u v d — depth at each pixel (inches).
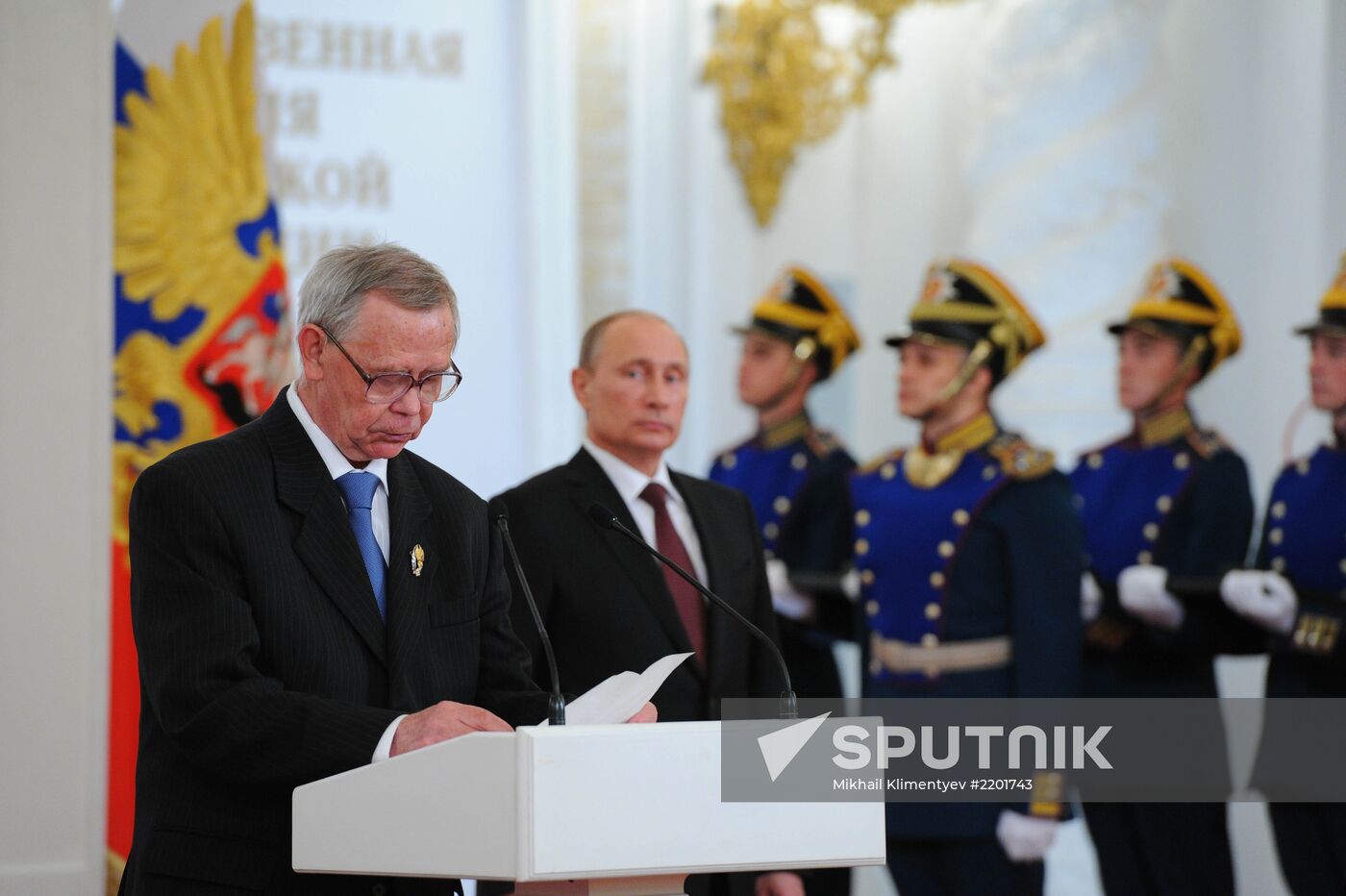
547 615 516.1
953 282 750.5
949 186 1079.0
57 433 600.1
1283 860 712.4
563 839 285.0
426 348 366.3
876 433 1088.8
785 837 304.0
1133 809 771.4
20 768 588.7
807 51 1074.1
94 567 600.4
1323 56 903.7
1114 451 822.5
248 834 351.6
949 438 740.7
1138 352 810.8
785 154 1067.9
